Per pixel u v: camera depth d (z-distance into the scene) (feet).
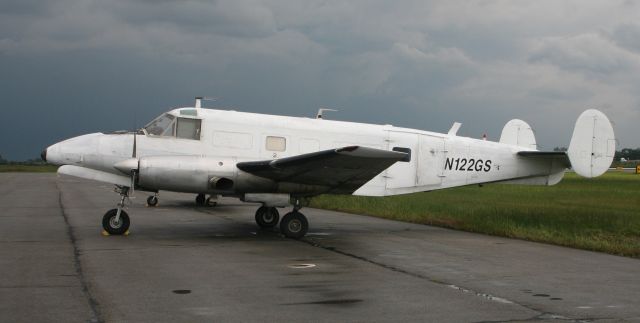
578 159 51.19
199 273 28.04
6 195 91.71
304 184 41.98
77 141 42.42
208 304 21.93
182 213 62.39
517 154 51.72
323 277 27.66
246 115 45.27
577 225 50.62
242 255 33.88
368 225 53.11
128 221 42.65
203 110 44.39
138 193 101.81
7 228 46.06
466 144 50.44
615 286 26.71
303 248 37.32
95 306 21.31
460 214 60.49
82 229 45.68
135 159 39.99
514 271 30.27
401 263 32.17
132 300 22.34
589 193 111.45
